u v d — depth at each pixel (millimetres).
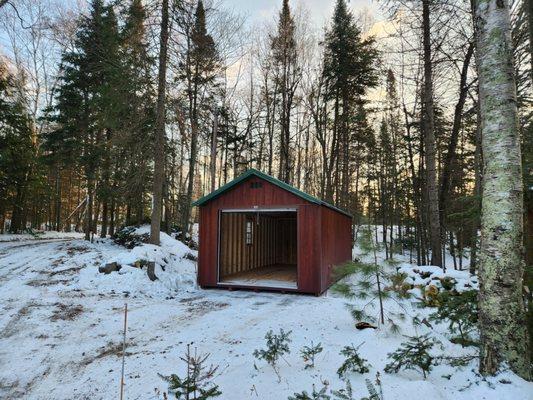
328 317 6148
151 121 12859
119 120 12797
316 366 3648
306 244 8992
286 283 9805
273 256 16234
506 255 2771
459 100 11367
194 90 17078
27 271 9922
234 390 3207
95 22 15828
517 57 6953
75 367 4176
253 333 5309
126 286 8727
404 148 19078
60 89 17203
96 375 3920
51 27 14547
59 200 29547
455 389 2826
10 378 3910
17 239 19734
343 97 17984
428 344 3316
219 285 9625
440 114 15562
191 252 14555
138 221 18547
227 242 11742
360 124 19359
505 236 2787
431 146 9766
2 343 4945
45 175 24906
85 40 16141
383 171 23719
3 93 19281
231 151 26312
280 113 20828
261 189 9570
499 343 2729
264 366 3777
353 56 17094
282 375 3451
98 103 15273
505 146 2850
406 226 21500
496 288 2785
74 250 13609
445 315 3797
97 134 16812
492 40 2971
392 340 4473
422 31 10297
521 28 6156
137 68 11430
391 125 19719
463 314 3645
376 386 2969
